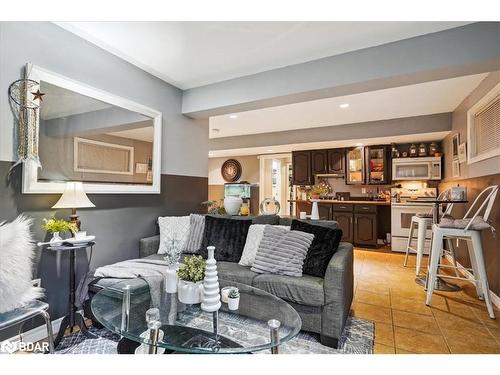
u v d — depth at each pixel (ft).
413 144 16.58
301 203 20.12
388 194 17.66
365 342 6.24
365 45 7.68
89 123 7.50
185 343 4.28
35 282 5.46
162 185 10.25
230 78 10.05
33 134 6.10
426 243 14.85
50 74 6.51
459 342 6.25
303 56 8.38
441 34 6.89
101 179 7.82
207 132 13.00
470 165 10.89
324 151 18.98
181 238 9.17
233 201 10.32
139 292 5.85
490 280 8.71
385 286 10.04
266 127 16.57
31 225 6.17
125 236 8.73
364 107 12.60
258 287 6.81
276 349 4.65
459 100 11.69
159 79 10.06
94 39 7.42
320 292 6.12
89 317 6.58
